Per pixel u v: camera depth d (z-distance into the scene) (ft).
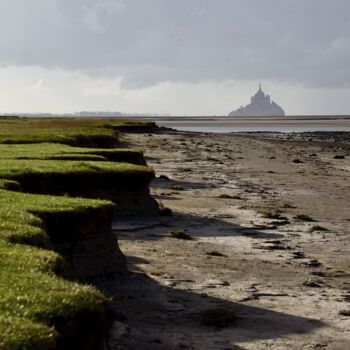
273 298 48.88
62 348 25.22
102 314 28.02
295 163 216.95
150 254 63.41
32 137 168.14
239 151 264.11
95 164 91.35
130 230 78.02
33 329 23.26
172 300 46.01
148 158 207.92
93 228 50.44
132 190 87.76
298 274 58.54
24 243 37.52
